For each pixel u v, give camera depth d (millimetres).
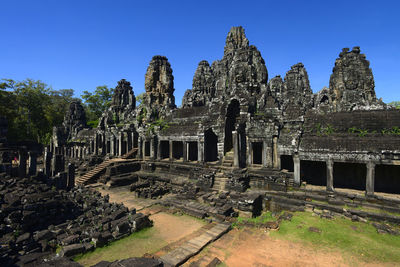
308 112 21500
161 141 28922
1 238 10422
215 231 13180
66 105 71375
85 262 10070
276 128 19984
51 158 19656
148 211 17219
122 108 43750
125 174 27625
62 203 13836
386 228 12766
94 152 37969
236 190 19109
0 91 48781
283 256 10625
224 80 45125
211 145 26859
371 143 15969
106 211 14883
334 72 36125
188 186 21188
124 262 6805
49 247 10898
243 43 60812
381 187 18562
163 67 39844
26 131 56781
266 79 28562
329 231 12875
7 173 15031
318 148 17516
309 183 20766
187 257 10406
